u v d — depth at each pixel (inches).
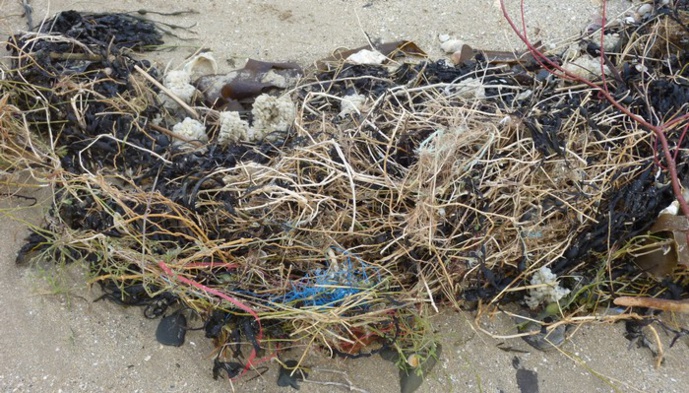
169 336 39.3
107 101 46.3
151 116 47.2
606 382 39.3
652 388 39.1
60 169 41.4
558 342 40.3
